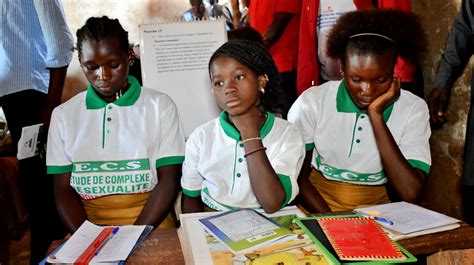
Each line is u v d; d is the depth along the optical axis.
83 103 1.60
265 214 1.26
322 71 2.65
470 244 1.10
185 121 2.05
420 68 2.56
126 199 1.60
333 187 1.74
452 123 2.65
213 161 1.44
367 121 1.61
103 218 1.59
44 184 2.10
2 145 2.88
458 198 2.65
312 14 2.57
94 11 4.30
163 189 1.59
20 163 2.09
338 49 1.59
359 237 1.08
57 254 1.04
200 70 2.05
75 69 4.22
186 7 4.45
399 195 1.53
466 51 2.28
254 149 1.32
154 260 1.03
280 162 1.38
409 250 1.06
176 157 1.62
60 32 2.24
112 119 1.57
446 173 2.74
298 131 1.49
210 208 1.46
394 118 1.62
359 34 1.50
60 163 1.59
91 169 1.56
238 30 2.29
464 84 2.52
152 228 1.19
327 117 1.67
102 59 1.49
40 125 1.82
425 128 1.62
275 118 1.48
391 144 1.49
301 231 1.12
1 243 2.34
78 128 1.57
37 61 2.34
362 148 1.63
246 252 1.00
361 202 1.71
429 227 1.15
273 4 2.88
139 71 2.57
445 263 1.08
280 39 2.90
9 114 2.36
